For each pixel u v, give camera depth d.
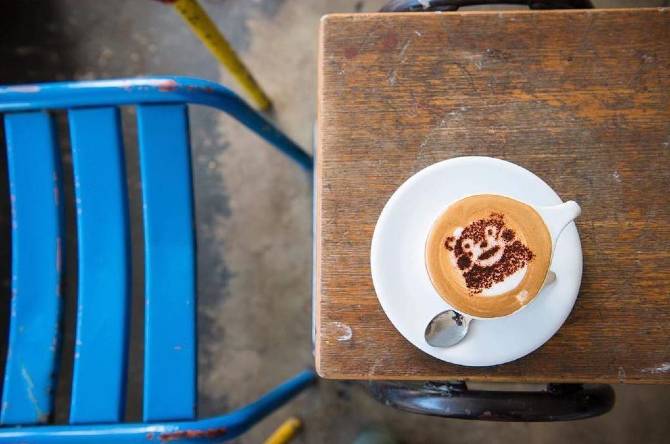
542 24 0.67
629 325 0.64
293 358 1.21
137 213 1.23
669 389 1.17
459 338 0.63
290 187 1.25
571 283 0.63
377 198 0.65
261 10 1.28
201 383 1.21
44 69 1.28
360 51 0.67
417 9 0.70
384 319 0.65
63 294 0.81
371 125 0.66
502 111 0.66
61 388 1.19
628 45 0.66
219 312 1.23
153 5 1.28
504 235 0.59
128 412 1.17
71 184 1.23
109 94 0.74
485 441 1.18
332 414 1.19
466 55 0.67
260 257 1.24
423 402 0.64
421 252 0.64
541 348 0.64
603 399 0.65
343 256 0.65
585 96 0.66
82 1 1.29
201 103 0.76
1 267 1.22
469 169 0.64
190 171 0.80
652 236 0.65
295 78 1.26
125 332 0.80
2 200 1.23
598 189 0.65
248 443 1.19
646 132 0.66
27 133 0.79
